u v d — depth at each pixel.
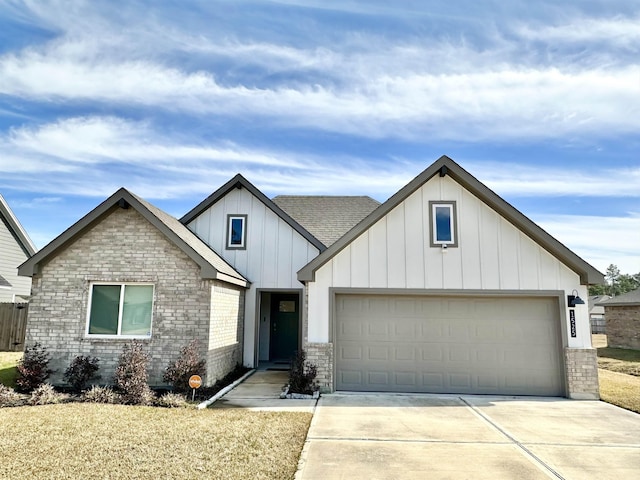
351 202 18.95
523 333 10.57
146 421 7.37
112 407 8.35
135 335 10.72
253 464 5.56
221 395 9.91
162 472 5.25
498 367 10.47
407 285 10.62
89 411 7.98
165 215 12.59
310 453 6.14
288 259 14.86
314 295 10.63
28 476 5.06
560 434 7.16
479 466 5.72
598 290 87.94
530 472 5.54
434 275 10.64
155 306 10.66
